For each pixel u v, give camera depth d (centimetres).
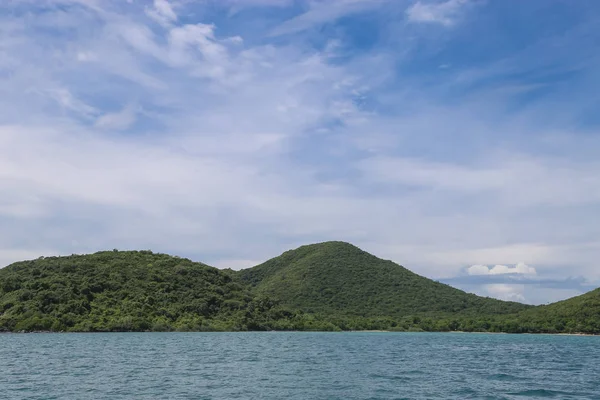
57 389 4700
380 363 7819
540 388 5256
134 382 5206
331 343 13250
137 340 12800
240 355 8788
